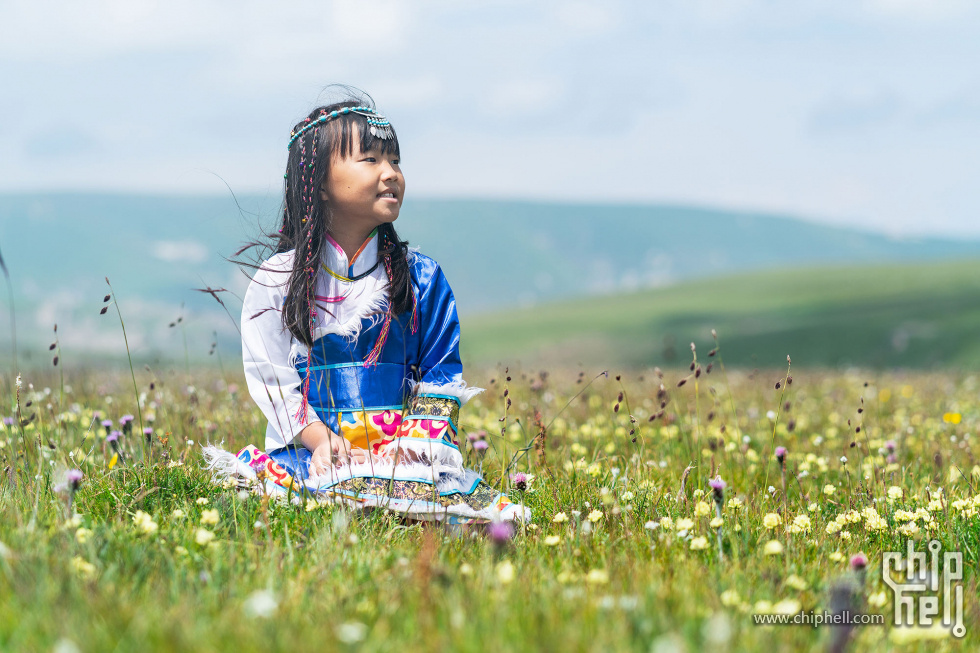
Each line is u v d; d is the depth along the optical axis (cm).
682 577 333
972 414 1002
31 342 18038
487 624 272
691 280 16725
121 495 437
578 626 270
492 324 13850
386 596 306
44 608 269
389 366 480
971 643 306
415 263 498
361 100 488
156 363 831
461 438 609
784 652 265
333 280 481
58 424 602
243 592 307
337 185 471
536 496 493
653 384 1180
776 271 16125
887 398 1097
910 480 595
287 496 435
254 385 477
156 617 268
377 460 459
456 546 403
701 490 486
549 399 864
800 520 425
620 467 580
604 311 14062
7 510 390
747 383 1305
